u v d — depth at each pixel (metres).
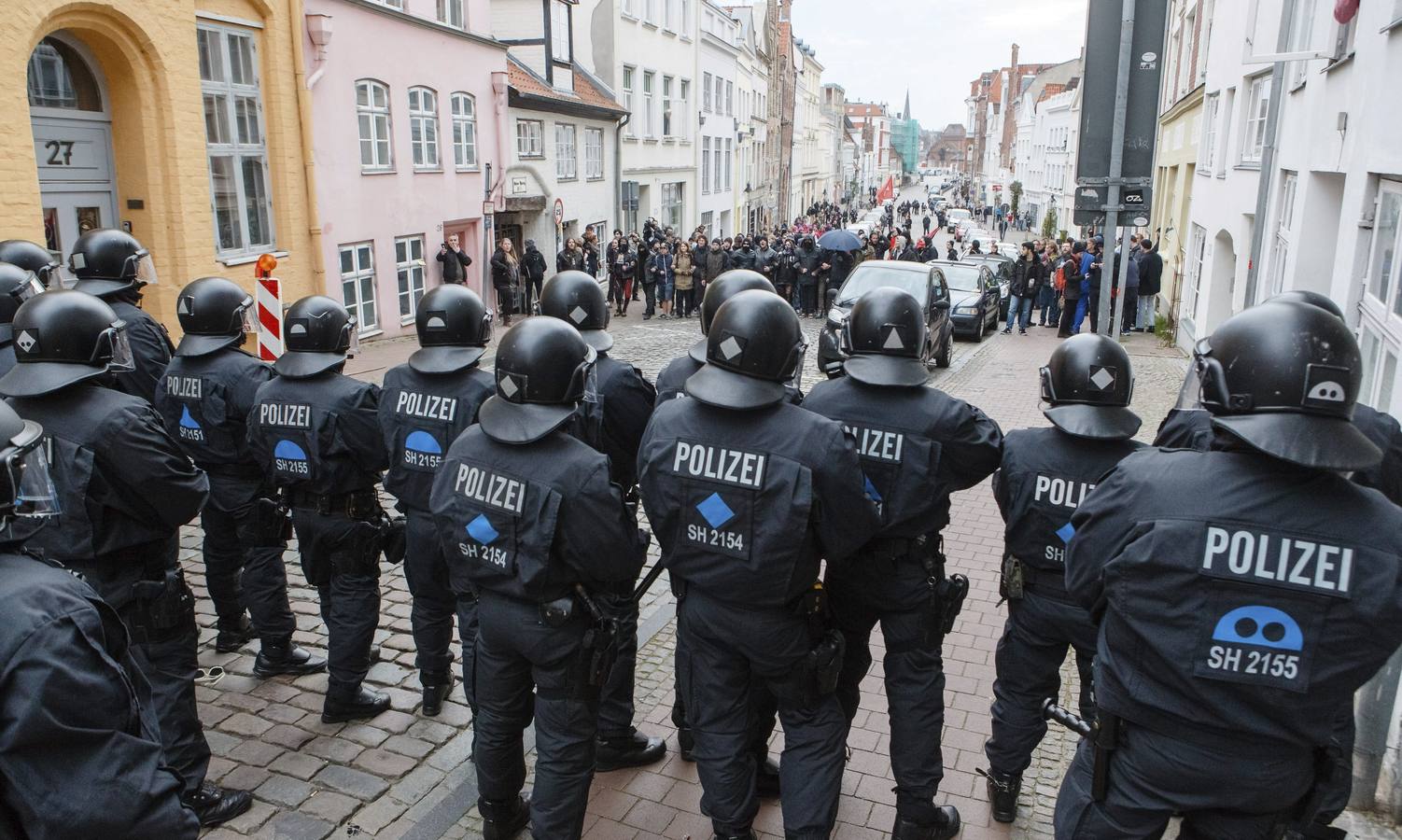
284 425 4.13
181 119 10.70
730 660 3.12
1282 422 2.08
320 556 4.27
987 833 3.60
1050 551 3.35
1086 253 17.77
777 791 3.85
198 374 4.56
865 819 3.69
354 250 14.70
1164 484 2.25
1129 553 2.23
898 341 3.40
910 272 13.99
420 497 4.02
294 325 4.20
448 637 4.40
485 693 3.36
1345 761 2.24
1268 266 9.84
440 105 16.84
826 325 12.65
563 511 3.06
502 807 3.46
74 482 3.04
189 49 10.75
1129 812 2.36
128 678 2.12
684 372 4.41
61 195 9.91
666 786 3.92
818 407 3.53
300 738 4.21
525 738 4.30
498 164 19.08
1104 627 2.39
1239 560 2.11
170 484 3.25
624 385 4.43
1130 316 18.27
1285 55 6.23
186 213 10.85
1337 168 6.83
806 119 68.12
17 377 3.07
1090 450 3.34
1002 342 17.69
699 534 3.01
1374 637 2.06
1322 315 2.13
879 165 142.50
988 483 8.44
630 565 3.23
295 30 12.74
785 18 55.72
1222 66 15.16
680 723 4.04
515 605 3.18
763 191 48.66
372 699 4.39
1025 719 3.56
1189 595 2.15
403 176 15.88
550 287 4.48
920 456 3.34
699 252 20.67
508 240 17.92
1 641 1.81
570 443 3.18
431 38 16.34
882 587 3.42
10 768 1.81
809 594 3.09
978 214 87.81
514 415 3.15
